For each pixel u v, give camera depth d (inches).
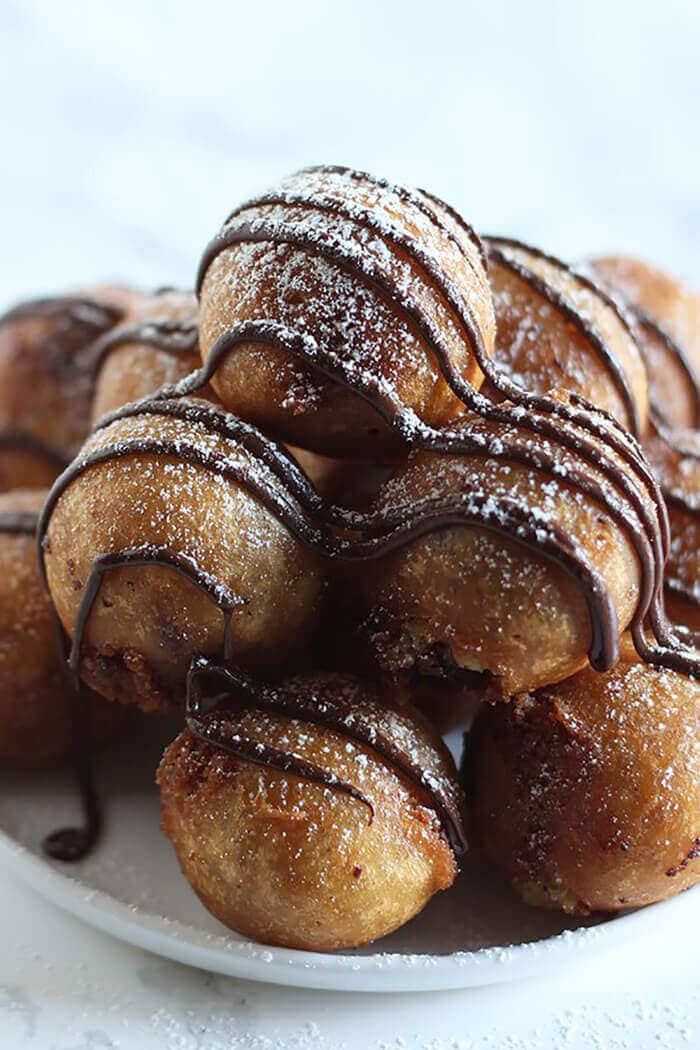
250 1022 11.1
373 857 10.7
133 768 13.0
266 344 11.0
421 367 11.0
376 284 10.9
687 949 11.7
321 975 10.9
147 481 10.9
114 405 12.7
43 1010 11.1
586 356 12.3
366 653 11.2
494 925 11.6
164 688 11.4
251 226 11.2
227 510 10.8
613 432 11.1
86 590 11.0
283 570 11.0
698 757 11.1
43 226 23.7
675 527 12.7
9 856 11.7
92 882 11.9
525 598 10.6
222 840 10.8
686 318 14.5
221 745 11.0
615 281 14.4
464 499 10.6
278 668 11.4
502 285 12.4
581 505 10.6
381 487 11.3
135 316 13.5
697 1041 11.0
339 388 10.9
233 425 11.1
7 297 21.6
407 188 11.5
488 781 11.6
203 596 10.8
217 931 11.4
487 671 11.0
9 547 12.8
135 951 11.5
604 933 11.2
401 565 10.9
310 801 10.7
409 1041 11.0
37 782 12.9
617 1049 10.9
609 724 11.1
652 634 11.6
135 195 24.1
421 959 11.0
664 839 11.0
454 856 11.3
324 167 11.7
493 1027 11.1
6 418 14.5
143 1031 10.9
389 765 11.0
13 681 12.5
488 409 11.0
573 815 11.1
